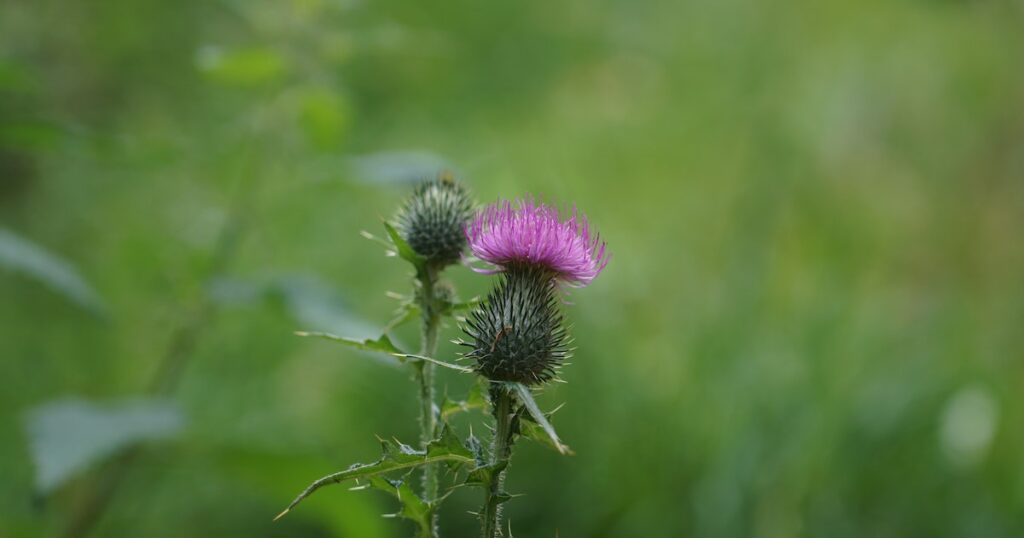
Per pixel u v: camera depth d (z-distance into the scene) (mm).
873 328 6707
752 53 9844
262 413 5438
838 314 5973
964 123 9586
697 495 5141
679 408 5508
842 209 7922
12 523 3633
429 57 9992
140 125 6801
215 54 4086
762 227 7145
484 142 8969
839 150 8820
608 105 10539
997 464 5578
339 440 5340
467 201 2658
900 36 10633
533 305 2211
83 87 6828
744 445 5227
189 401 5285
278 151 4301
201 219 5371
